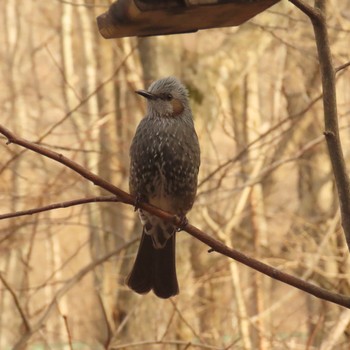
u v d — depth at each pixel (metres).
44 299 20.14
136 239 13.63
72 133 14.60
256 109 17.00
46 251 20.25
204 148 15.65
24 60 22.23
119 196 7.34
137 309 14.87
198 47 15.77
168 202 9.36
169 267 9.27
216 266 16.22
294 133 16.64
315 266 14.10
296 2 6.80
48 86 22.16
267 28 14.23
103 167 15.58
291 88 16.27
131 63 15.62
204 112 14.88
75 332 19.09
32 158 16.72
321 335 14.07
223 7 7.34
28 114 19.91
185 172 9.27
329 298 6.89
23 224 13.02
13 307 20.03
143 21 7.53
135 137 9.35
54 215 19.36
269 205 19.48
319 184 17.38
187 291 14.69
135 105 16.98
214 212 16.78
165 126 9.23
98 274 16.17
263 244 16.45
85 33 18.22
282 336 15.12
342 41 15.30
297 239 15.48
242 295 14.21
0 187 15.34
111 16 7.60
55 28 19.64
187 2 7.21
